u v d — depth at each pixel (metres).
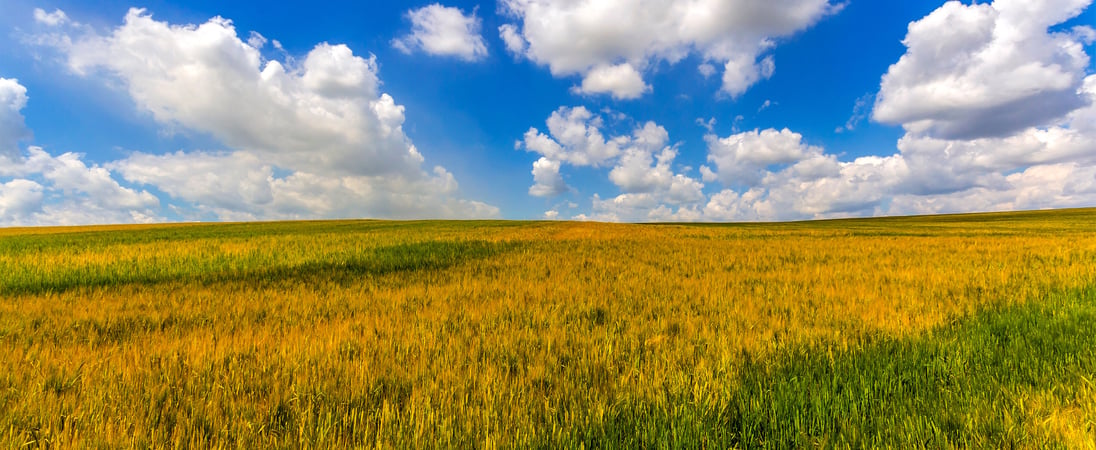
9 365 3.93
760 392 3.12
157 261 12.45
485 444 2.57
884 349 4.21
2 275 10.39
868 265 11.21
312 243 18.14
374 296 7.44
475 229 40.59
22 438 2.67
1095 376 3.39
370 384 3.39
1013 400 3.01
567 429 2.71
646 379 3.46
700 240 22.98
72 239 28.31
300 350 4.25
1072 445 2.47
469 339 4.71
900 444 2.59
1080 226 44.81
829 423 2.81
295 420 2.88
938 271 9.77
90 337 4.93
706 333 4.73
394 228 44.75
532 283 8.61
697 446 2.62
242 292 8.02
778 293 7.42
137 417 2.90
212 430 2.86
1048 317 5.34
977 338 4.43
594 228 44.34
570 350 4.36
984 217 79.62
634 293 7.46
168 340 4.78
